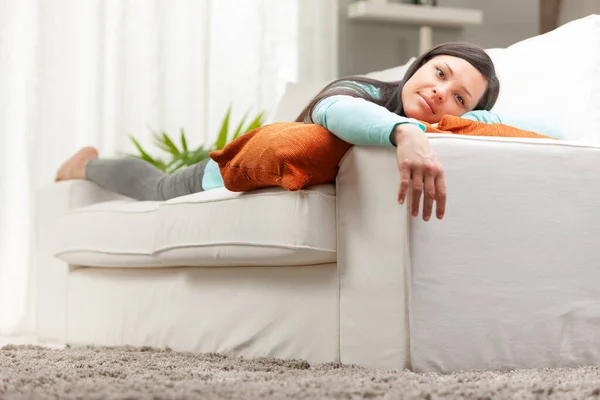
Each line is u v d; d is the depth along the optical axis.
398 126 1.94
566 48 2.61
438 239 1.95
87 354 2.46
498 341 2.01
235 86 4.91
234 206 2.32
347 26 5.33
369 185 2.03
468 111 2.46
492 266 2.01
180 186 3.13
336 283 2.11
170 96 4.80
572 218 2.12
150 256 2.75
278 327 2.28
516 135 2.18
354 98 2.14
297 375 1.87
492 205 2.02
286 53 4.99
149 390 1.59
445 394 1.55
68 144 4.55
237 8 4.92
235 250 2.31
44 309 3.67
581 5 4.62
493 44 5.68
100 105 4.59
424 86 2.39
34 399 1.51
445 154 1.96
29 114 4.46
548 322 2.08
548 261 2.09
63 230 3.28
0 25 4.43
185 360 2.28
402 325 1.94
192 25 4.84
